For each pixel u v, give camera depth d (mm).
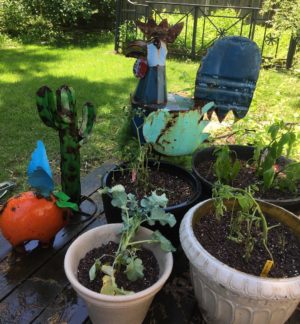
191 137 1775
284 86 4238
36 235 1560
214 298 1247
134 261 1263
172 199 1639
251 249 1280
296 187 1789
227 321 1275
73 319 1376
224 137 2672
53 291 1484
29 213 1529
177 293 1524
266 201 1567
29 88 4184
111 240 1451
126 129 2068
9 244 1706
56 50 6113
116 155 2480
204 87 1959
